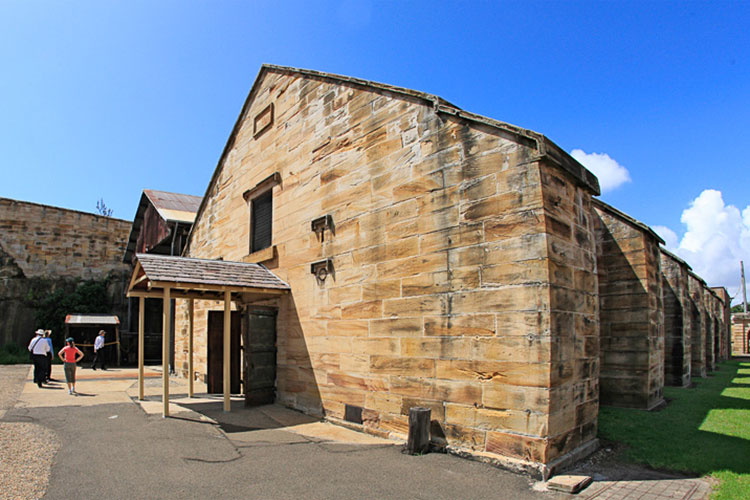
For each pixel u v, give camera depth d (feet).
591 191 22.59
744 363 77.97
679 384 41.14
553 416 17.74
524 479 17.16
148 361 78.43
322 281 30.19
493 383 19.33
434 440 21.43
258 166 40.27
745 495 15.21
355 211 28.04
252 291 31.78
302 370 31.12
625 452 20.45
